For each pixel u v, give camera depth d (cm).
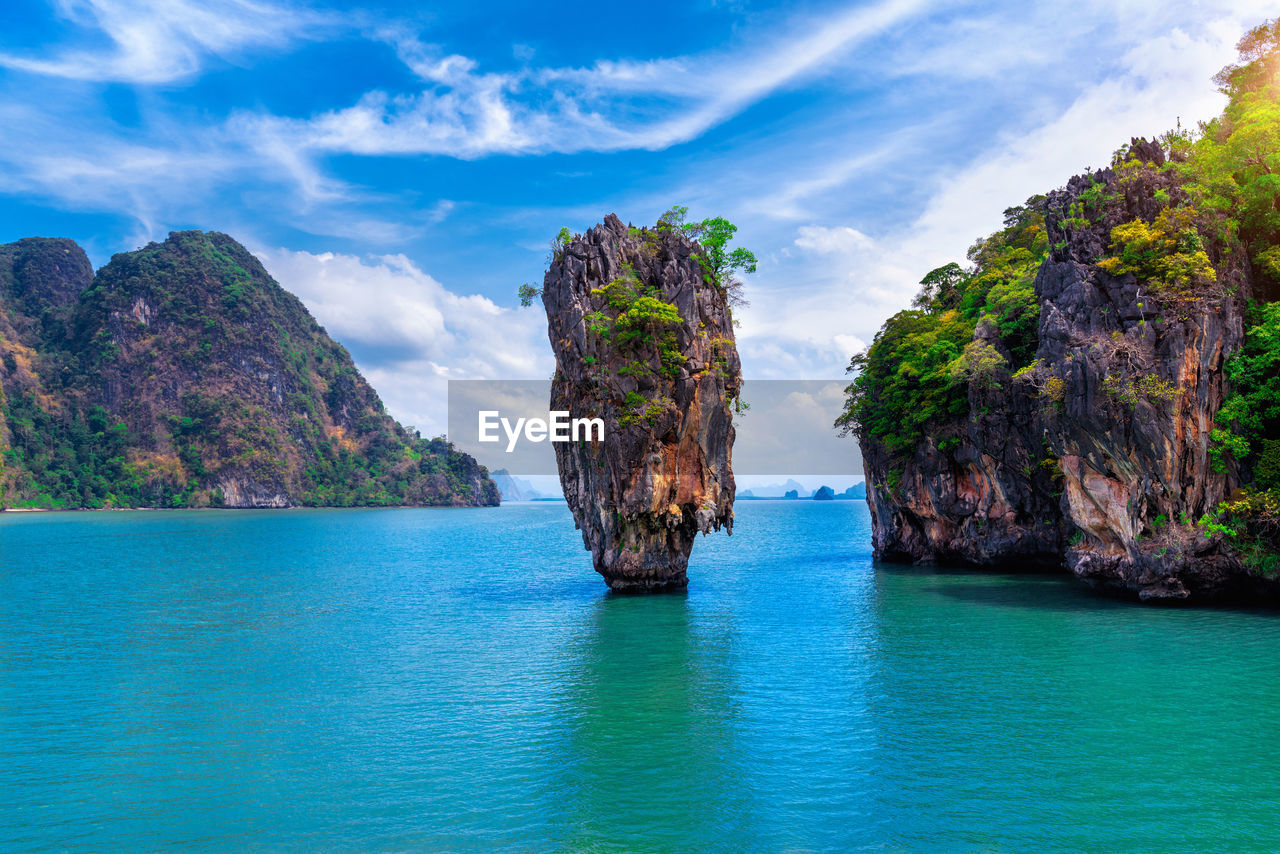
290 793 2338
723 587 6331
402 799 2289
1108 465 4875
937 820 2120
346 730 2884
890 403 7344
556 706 3141
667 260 6044
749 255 6209
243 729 2908
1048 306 5188
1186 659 3631
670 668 3709
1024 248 7956
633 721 2944
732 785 2356
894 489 7556
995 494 6544
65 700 3284
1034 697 3142
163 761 2600
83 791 2366
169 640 4491
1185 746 2602
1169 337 4631
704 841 2025
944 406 6806
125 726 2953
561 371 5991
